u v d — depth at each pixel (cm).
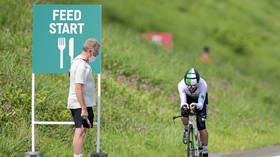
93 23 2816
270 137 5219
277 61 10019
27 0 5156
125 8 8725
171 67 6209
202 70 6862
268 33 11069
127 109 4259
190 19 9975
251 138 4959
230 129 5056
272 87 8062
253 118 5712
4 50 4056
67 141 3256
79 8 2817
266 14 11962
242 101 6050
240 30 10431
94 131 3531
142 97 4691
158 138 3866
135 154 3419
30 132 3127
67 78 4206
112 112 3975
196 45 9012
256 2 12356
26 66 3984
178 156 3638
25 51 4238
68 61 2823
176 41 8719
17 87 3506
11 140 2881
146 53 6225
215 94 6031
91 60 2816
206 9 10744
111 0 8638
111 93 4372
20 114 3275
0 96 3309
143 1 9550
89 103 2608
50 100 3562
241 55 9706
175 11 9975
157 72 5581
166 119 4459
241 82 7238
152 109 4531
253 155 3869
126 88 4681
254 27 10988
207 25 10044
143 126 4006
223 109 5594
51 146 3080
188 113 2925
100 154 2770
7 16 4691
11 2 4853
